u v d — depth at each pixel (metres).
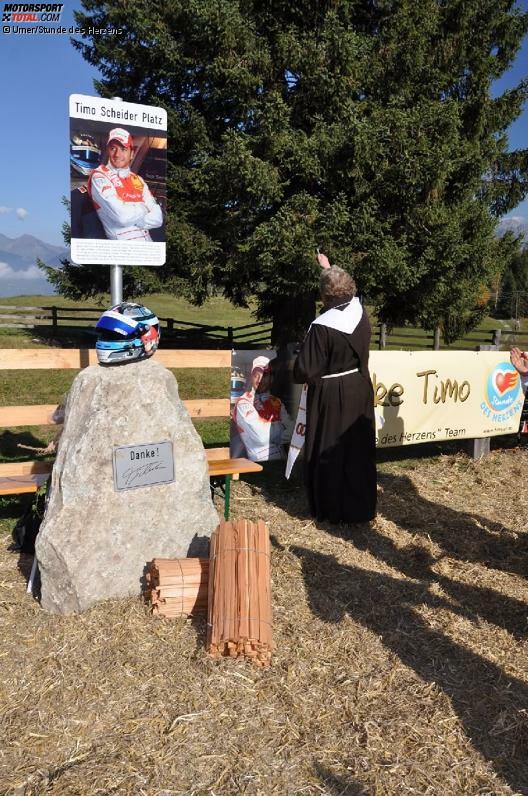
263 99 9.99
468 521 5.35
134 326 3.62
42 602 3.51
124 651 3.17
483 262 11.30
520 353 3.40
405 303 11.50
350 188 9.92
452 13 11.28
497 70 12.04
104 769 2.43
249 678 3.02
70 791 2.32
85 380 3.61
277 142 9.33
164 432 3.70
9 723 2.66
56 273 14.53
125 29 11.30
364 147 9.07
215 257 11.17
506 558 4.65
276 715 2.79
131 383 3.62
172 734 2.63
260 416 5.46
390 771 2.50
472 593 4.04
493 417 6.98
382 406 6.15
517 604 3.92
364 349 4.75
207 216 11.16
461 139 10.91
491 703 2.94
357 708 2.87
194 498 3.83
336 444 4.81
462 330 14.16
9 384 11.37
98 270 13.70
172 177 11.26
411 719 2.80
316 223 9.53
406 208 9.88
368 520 4.98
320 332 4.63
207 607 3.49
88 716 2.72
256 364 5.36
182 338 17.53
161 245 4.61
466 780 2.48
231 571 3.30
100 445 3.51
